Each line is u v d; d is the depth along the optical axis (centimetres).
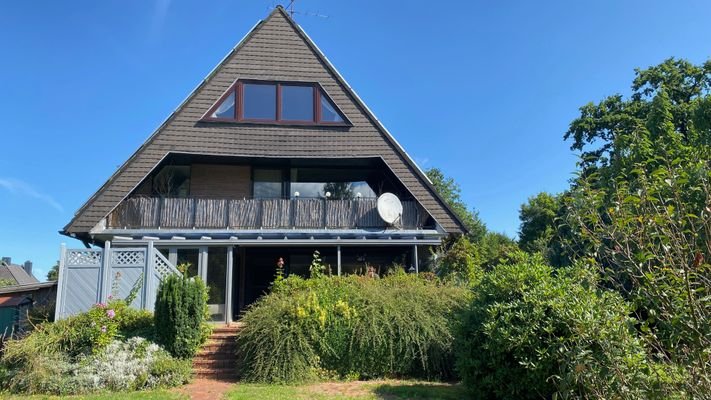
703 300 321
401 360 1165
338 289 1324
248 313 1248
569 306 561
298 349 1142
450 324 1008
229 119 1831
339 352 1163
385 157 1866
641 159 498
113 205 1694
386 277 1562
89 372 1048
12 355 1059
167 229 1769
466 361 853
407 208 1889
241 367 1158
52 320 1502
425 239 1819
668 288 338
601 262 406
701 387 320
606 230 365
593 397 429
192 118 1808
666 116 2006
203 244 1692
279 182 2025
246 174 2000
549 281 795
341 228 1866
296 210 1866
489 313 811
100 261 1412
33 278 6278
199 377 1159
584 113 3631
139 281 1414
